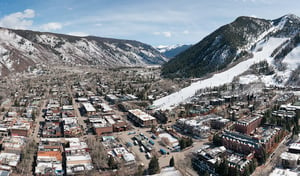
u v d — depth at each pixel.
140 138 179.25
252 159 135.38
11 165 134.75
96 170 133.38
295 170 127.69
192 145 167.62
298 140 160.62
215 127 199.62
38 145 162.38
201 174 132.00
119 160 143.50
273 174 122.44
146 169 135.62
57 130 183.62
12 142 160.75
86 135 188.00
